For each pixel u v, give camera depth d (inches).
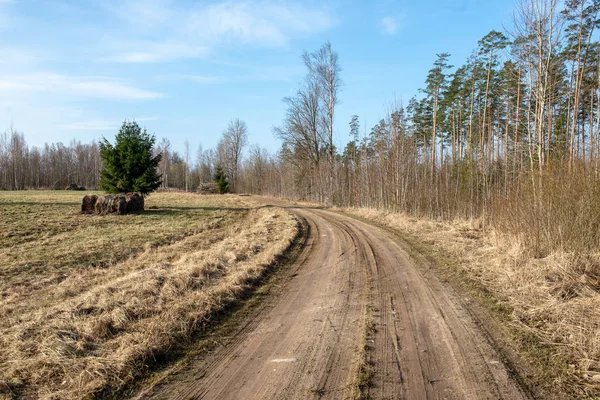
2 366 167.2
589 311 216.8
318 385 152.8
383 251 467.2
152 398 147.6
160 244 576.1
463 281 312.0
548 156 498.0
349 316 238.8
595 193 347.3
